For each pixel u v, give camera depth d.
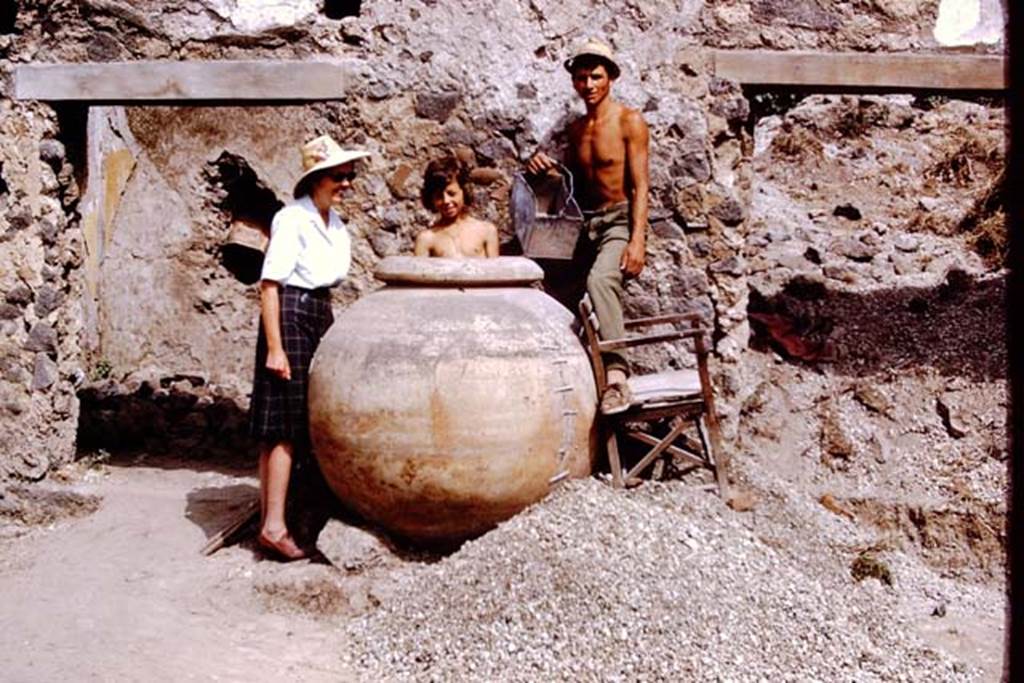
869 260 7.75
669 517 4.79
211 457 7.16
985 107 10.03
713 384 5.70
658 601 4.21
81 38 6.28
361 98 6.03
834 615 4.43
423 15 5.96
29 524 6.05
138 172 8.48
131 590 4.95
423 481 4.66
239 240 8.40
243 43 6.14
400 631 4.38
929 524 5.51
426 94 5.96
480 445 4.61
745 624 4.21
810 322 6.97
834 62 5.73
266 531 5.08
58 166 6.38
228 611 4.75
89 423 7.38
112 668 4.11
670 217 5.74
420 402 4.62
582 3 5.80
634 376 5.65
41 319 6.30
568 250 5.37
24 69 6.29
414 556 4.91
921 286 7.33
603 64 5.38
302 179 5.15
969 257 7.76
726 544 4.73
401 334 4.75
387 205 6.04
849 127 9.80
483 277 4.93
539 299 5.07
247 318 8.47
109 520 5.84
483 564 4.50
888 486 5.87
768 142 9.67
